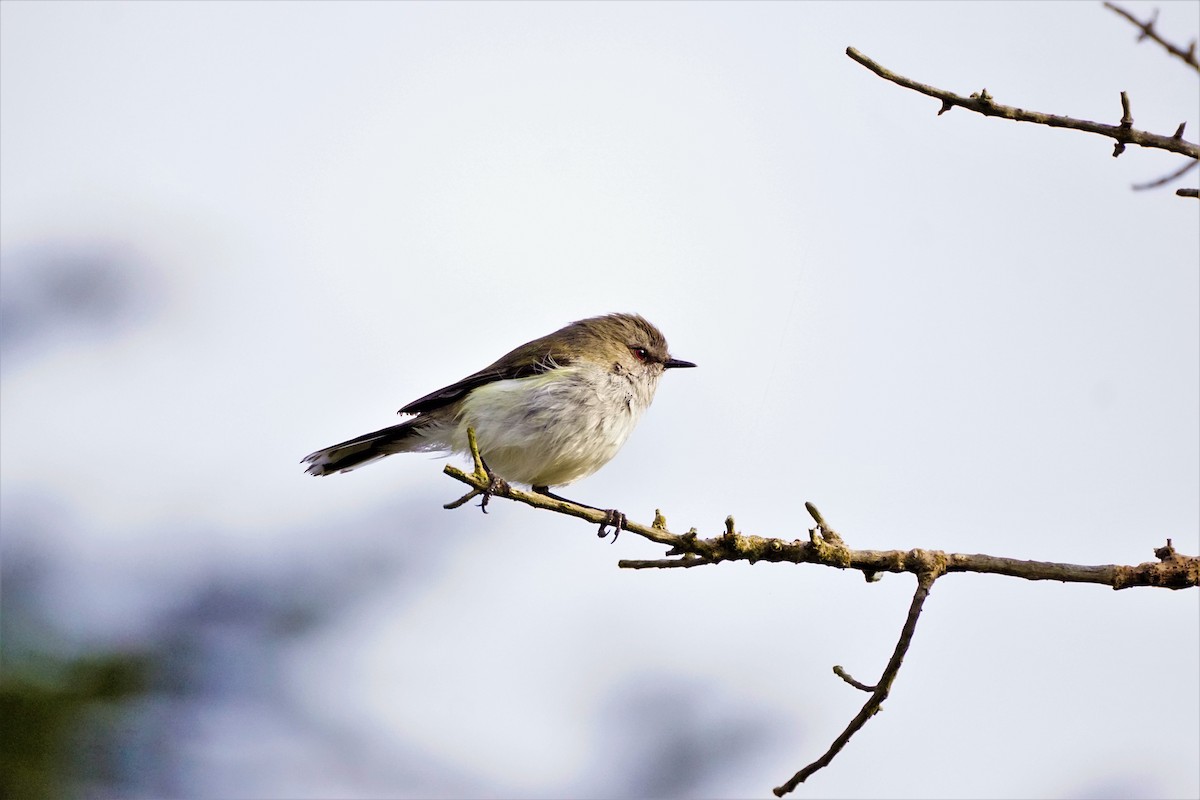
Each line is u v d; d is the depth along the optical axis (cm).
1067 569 862
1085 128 779
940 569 874
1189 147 764
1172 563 848
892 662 859
